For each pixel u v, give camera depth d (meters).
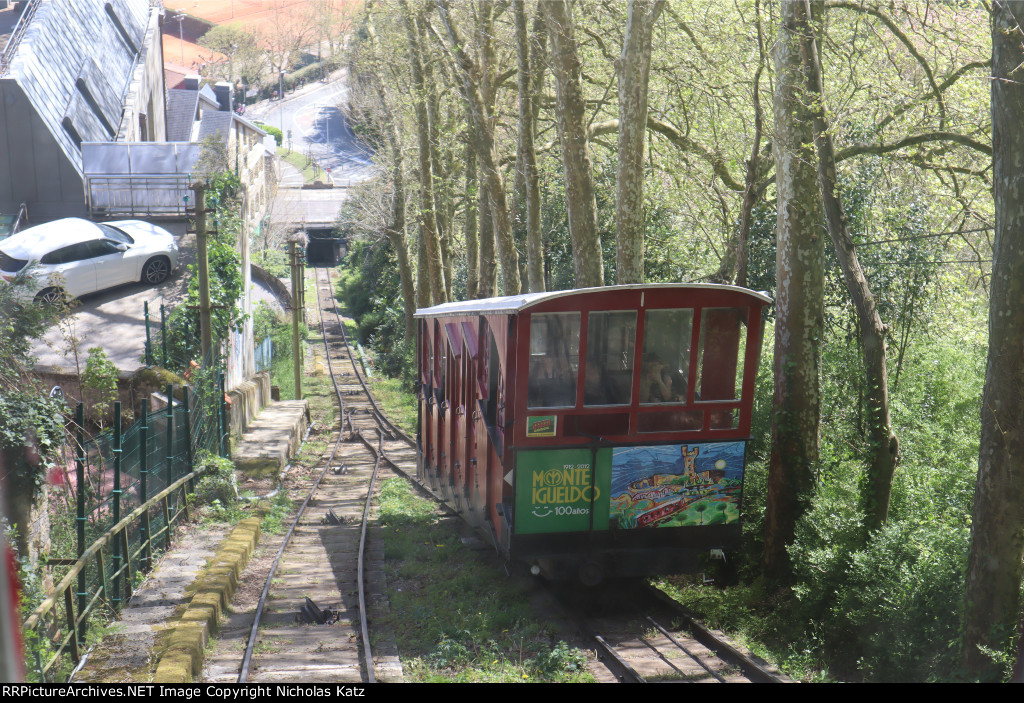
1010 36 6.37
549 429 9.30
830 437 11.37
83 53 38.28
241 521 13.29
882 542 8.36
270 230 63.00
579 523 9.45
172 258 25.14
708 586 10.41
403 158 35.34
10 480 7.72
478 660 8.13
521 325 9.13
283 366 38.34
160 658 7.39
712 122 16.94
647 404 9.47
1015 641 6.61
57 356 19.42
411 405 33.56
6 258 21.97
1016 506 6.57
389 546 12.67
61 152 30.30
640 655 8.30
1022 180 6.34
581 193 16.30
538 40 18.75
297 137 102.62
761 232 16.48
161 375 17.12
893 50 14.16
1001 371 6.57
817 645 8.35
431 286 30.64
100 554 8.38
